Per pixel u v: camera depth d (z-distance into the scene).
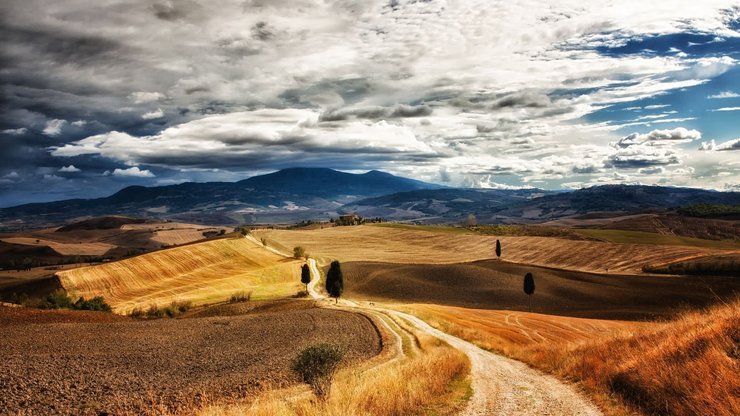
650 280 103.00
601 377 17.41
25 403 19.31
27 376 23.50
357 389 15.59
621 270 115.38
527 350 31.72
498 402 15.42
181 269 99.81
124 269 92.00
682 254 117.69
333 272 83.81
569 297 97.75
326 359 15.82
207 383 23.47
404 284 110.25
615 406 14.14
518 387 18.09
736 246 143.50
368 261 142.38
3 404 18.98
